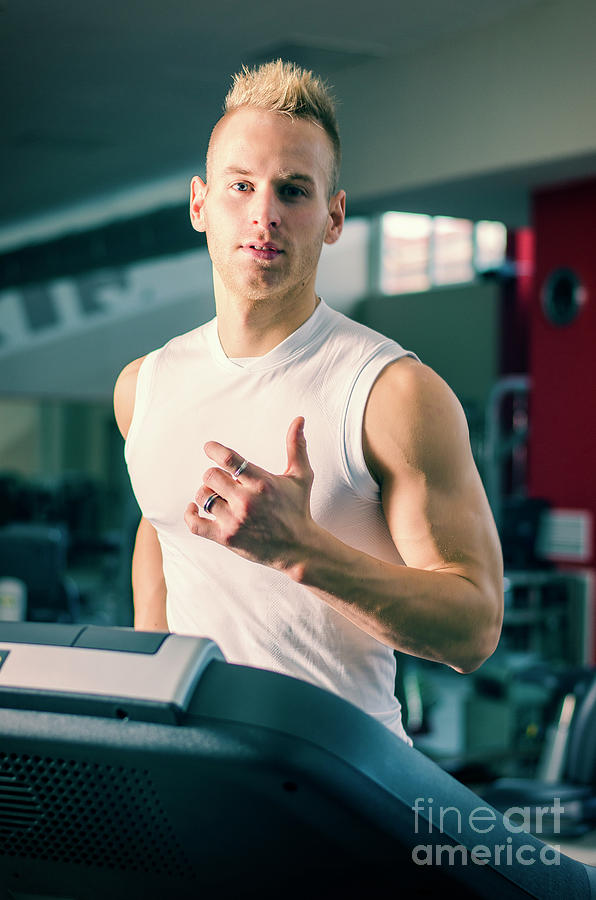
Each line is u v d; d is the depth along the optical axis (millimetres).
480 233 12766
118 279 14023
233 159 1063
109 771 713
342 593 893
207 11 5480
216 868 744
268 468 1137
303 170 1058
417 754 757
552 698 3887
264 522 825
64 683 707
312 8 5398
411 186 6156
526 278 11141
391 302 13227
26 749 717
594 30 5172
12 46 6090
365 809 696
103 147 8398
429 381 1064
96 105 7285
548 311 6227
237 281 1094
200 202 1225
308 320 1137
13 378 13477
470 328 11984
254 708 688
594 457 6016
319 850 716
